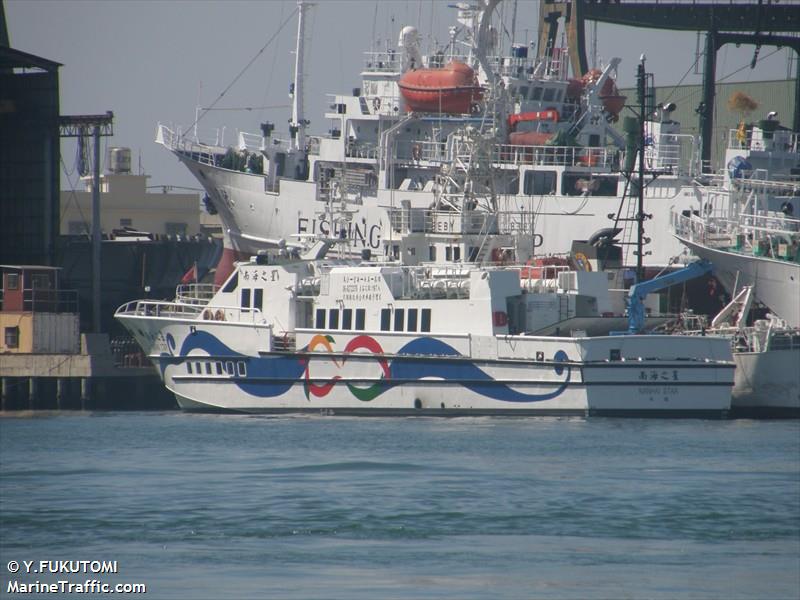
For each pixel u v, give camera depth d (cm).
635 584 14638
